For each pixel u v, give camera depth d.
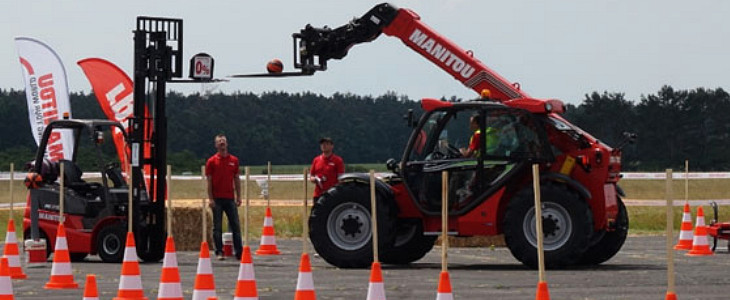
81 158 59.03
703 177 38.16
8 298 13.95
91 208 21.17
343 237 19.50
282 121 103.19
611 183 19.55
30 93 29.56
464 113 19.59
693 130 84.94
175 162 82.25
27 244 19.72
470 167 19.42
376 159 106.00
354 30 21.78
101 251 21.02
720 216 36.56
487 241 25.17
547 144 19.14
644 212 36.62
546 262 18.86
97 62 28.75
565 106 19.45
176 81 21.41
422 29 21.67
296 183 61.16
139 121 21.08
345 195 19.44
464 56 21.50
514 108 19.31
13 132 88.38
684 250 23.59
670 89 85.75
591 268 19.17
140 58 21.17
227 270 19.14
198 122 97.75
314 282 16.92
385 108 108.38
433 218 19.62
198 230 24.84
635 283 16.44
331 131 105.00
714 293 15.16
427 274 18.09
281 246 25.72
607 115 86.00
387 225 19.23
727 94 85.56
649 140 85.00
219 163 21.28
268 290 15.79
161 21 21.31
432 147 19.69
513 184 19.44
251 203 39.38
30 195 20.48
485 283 16.48
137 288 14.25
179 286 13.77
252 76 21.84
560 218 18.83
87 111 98.44
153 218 21.20
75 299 14.87
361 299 14.70
